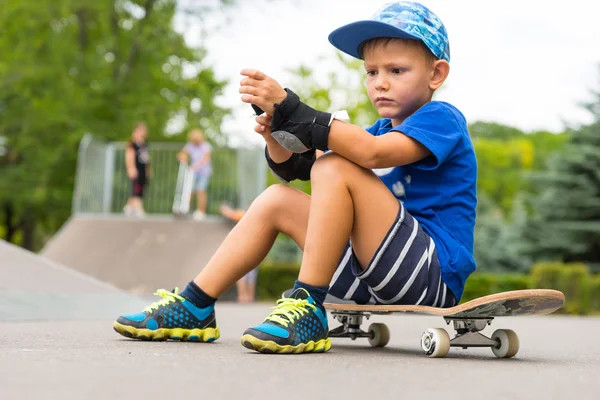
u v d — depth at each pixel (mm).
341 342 3383
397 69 2561
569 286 12008
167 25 20438
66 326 3779
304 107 2373
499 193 42062
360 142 2332
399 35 2520
